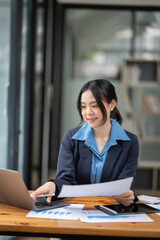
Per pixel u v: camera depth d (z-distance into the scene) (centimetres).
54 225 108
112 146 160
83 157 162
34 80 366
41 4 412
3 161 280
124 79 460
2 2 260
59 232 106
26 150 360
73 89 543
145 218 119
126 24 534
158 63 459
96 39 541
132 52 534
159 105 461
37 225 108
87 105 148
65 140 166
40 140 436
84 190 120
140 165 446
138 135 459
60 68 536
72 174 156
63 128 543
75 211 126
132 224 111
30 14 354
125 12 534
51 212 124
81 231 106
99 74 541
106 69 540
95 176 161
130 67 469
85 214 122
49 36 502
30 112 362
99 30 541
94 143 160
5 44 271
